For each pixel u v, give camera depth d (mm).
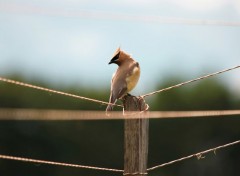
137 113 12906
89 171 46875
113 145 46375
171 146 48594
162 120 48250
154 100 49656
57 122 46219
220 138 49656
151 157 48531
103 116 12039
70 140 46438
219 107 50438
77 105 47906
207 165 49469
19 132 46250
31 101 47500
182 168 48938
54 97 47469
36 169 46438
